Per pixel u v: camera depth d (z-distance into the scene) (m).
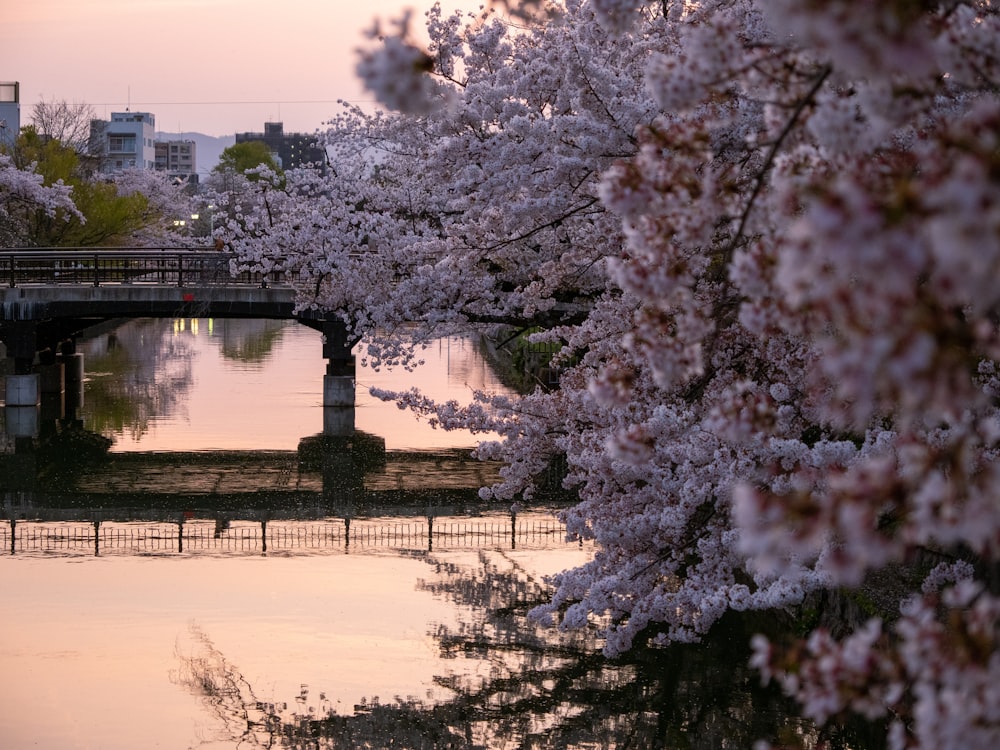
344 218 26.02
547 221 16.45
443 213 21.84
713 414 5.26
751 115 10.32
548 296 18.52
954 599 3.89
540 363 44.91
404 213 23.75
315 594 20.50
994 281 2.72
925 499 3.28
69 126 78.88
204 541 24.64
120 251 40.66
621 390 5.57
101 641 18.08
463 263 17.22
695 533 11.92
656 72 4.97
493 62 16.27
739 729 14.59
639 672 16.42
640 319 5.39
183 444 35.62
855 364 2.82
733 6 12.89
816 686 3.92
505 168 13.91
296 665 17.02
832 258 2.80
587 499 13.30
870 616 13.20
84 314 38.78
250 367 53.88
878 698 3.93
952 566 11.01
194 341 67.19
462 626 18.61
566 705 15.48
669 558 12.21
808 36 3.04
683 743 14.28
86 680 16.42
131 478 31.41
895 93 4.23
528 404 15.70
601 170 13.26
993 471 3.51
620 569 12.14
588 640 17.83
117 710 15.36
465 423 16.00
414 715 15.15
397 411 41.41
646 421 12.08
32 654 17.47
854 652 3.91
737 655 16.78
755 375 12.91
